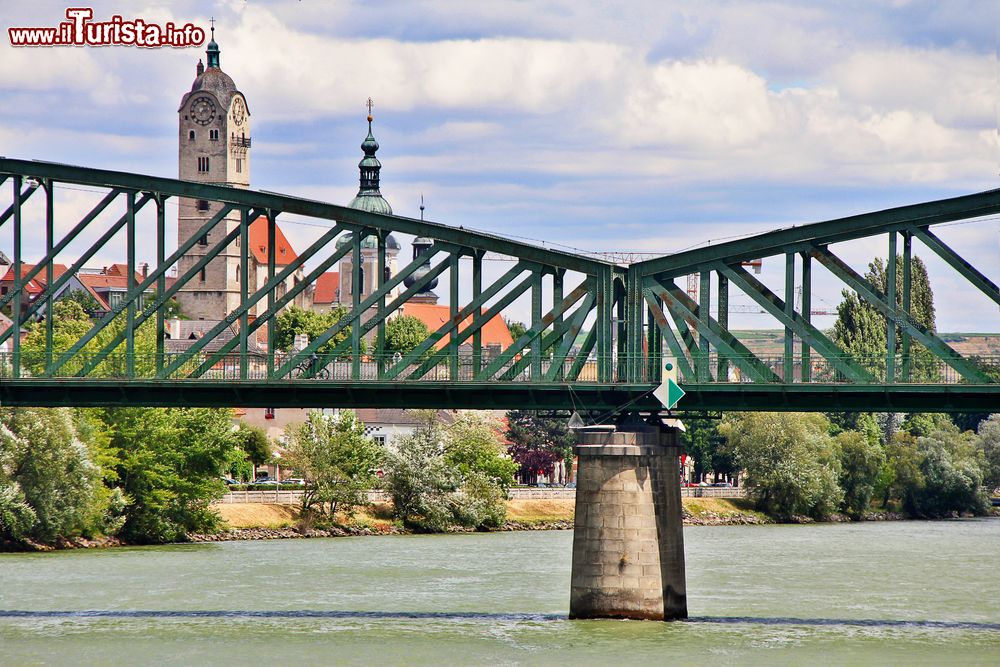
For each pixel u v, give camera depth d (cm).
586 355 15238
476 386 14788
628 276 15200
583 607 15238
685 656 13525
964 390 13762
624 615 15125
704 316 14875
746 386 14362
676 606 15300
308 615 16088
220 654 13738
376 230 15500
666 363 14412
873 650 13925
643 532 15050
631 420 15388
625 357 15188
